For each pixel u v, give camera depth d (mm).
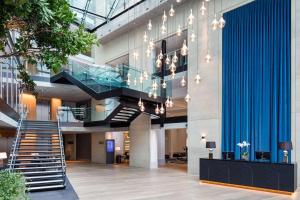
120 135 22172
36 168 9523
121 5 19469
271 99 11242
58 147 11625
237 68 12547
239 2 12727
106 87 13797
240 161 10242
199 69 14195
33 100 22156
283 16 11125
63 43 3930
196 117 14172
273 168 9391
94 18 21078
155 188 10055
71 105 24484
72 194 8266
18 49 4074
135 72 13547
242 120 12156
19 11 3264
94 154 22344
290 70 10789
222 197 8625
